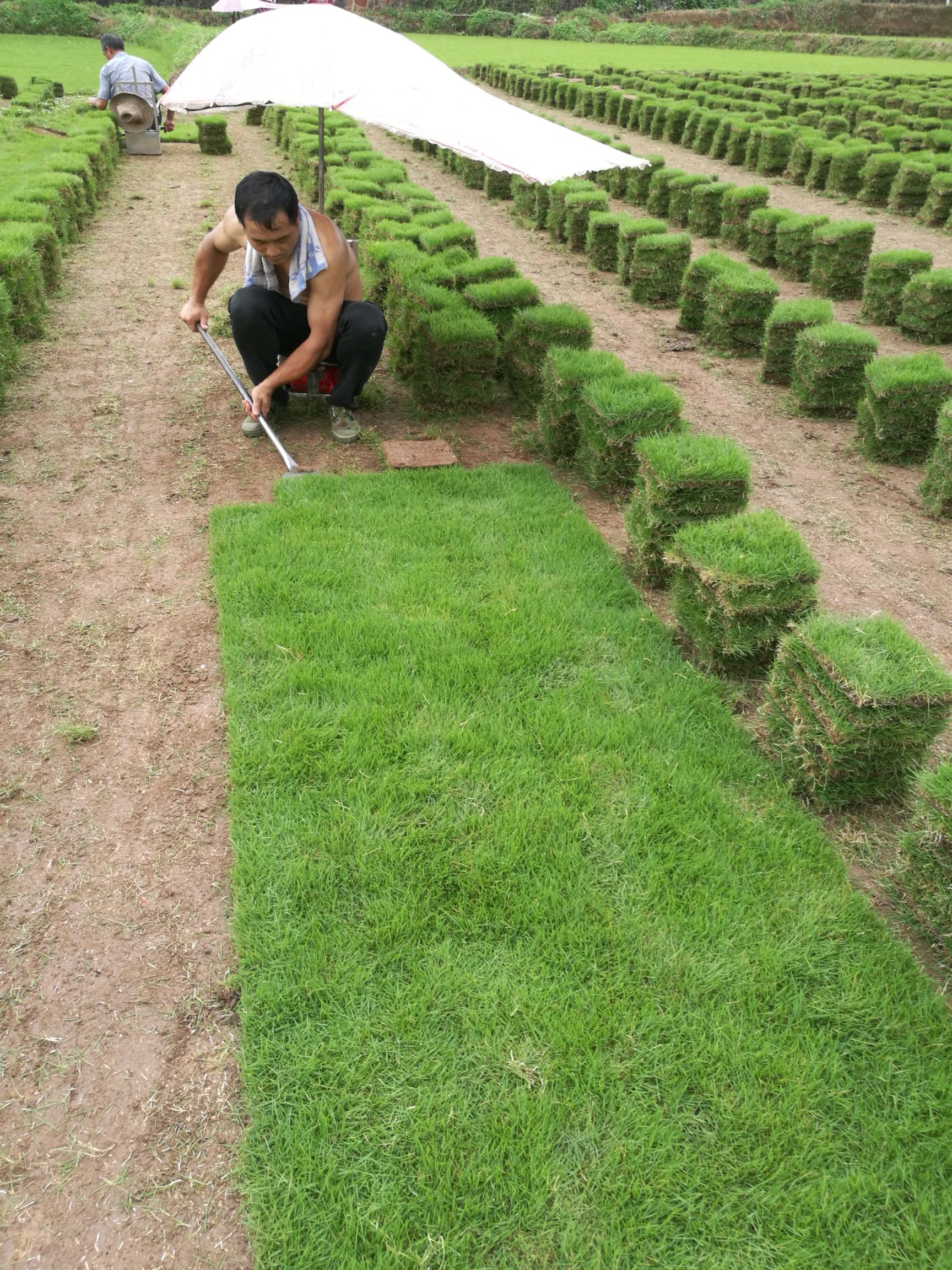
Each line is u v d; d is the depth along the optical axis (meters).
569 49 44.38
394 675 3.75
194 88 4.71
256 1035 2.42
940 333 8.80
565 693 3.74
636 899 2.85
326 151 14.20
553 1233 2.04
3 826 3.08
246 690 3.65
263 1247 2.00
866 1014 2.56
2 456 5.59
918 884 2.87
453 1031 2.45
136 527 4.90
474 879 2.86
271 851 2.94
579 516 5.15
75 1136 2.22
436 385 6.57
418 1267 1.96
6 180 11.74
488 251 11.87
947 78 30.78
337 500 5.14
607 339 8.80
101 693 3.69
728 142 17.70
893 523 5.57
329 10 4.82
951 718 3.61
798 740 3.32
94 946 2.69
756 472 6.19
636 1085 2.34
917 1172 2.20
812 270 10.40
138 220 11.98
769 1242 2.05
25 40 36.41
